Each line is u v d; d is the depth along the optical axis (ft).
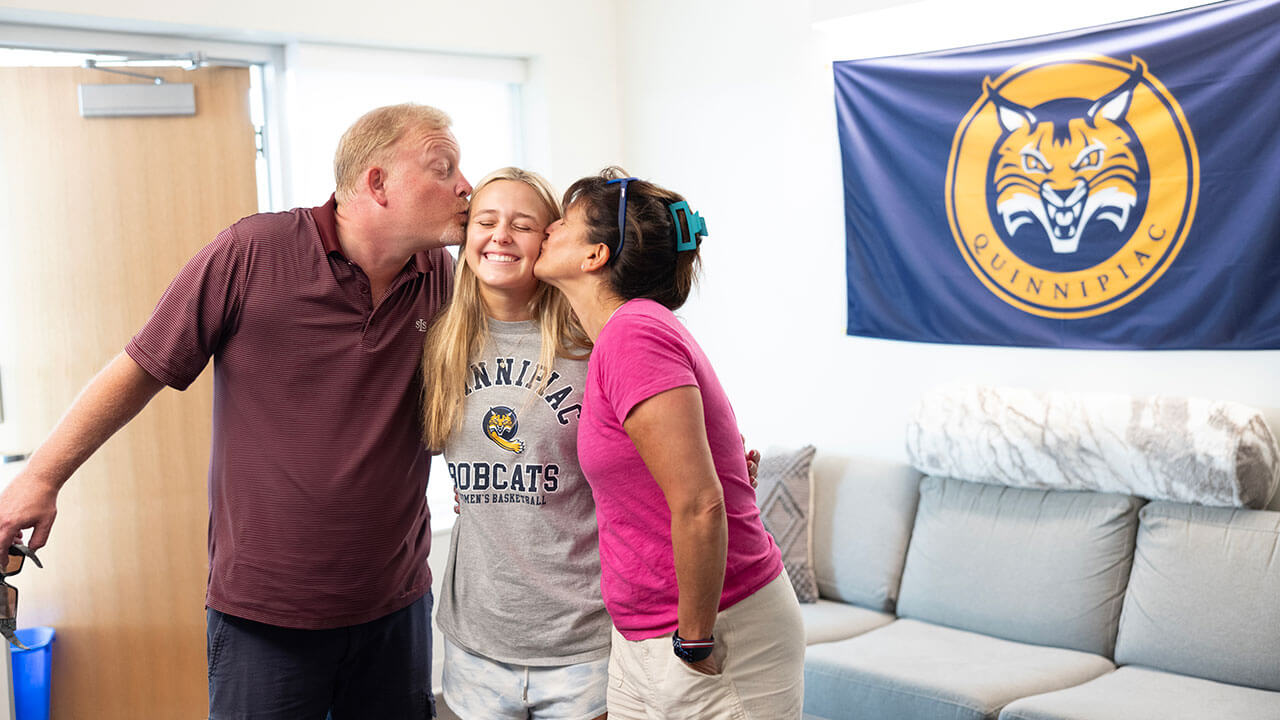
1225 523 9.37
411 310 6.63
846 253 12.82
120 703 11.85
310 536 6.37
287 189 12.82
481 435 6.33
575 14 14.80
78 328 11.46
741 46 13.85
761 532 5.70
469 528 6.57
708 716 5.43
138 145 11.53
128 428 11.68
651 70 14.98
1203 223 10.18
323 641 6.54
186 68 11.62
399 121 6.32
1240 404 9.55
